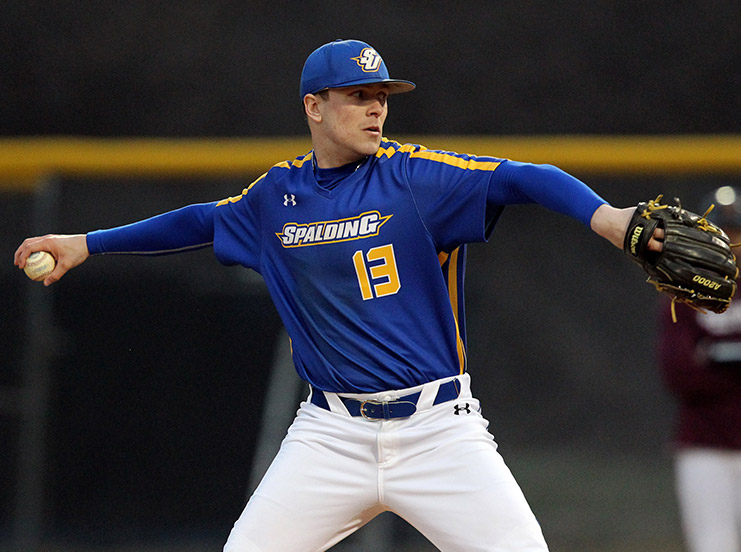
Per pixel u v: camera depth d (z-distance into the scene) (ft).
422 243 34.78
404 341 35.09
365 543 74.33
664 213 29.73
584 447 82.69
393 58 133.59
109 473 79.41
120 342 80.84
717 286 29.89
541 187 31.91
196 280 81.00
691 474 52.95
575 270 87.04
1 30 132.05
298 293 36.65
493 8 132.77
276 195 37.17
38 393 80.33
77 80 133.08
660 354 54.49
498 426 84.64
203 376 80.07
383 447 35.17
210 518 78.28
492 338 86.79
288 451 36.81
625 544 78.28
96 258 81.56
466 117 133.49
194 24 132.87
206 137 133.39
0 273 82.38
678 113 132.05
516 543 33.24
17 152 87.25
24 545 78.84
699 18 131.44
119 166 87.66
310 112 36.11
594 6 132.26
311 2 132.98
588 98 132.98
